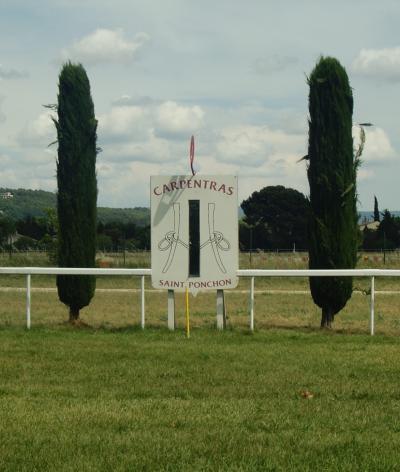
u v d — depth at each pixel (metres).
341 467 6.12
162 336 13.49
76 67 15.49
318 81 14.46
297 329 14.69
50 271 14.33
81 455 6.41
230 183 14.25
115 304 20.44
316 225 14.61
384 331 14.52
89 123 15.48
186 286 14.25
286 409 8.08
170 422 7.49
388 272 13.86
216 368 10.44
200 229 14.28
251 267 32.44
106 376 9.88
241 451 6.53
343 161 14.50
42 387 9.18
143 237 51.25
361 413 7.89
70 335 13.63
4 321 16.03
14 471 6.01
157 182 14.35
